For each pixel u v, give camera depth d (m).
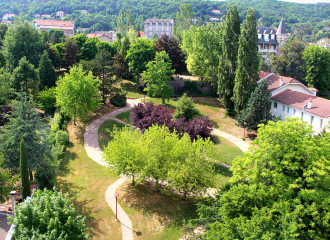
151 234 25.89
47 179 33.69
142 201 30.77
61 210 17.83
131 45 71.69
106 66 58.62
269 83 54.78
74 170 36.91
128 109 59.06
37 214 17.42
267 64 75.06
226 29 54.00
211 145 30.30
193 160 28.52
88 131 48.78
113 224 27.09
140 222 27.47
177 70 74.56
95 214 28.41
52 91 56.59
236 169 22.52
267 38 97.75
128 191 32.66
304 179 19.33
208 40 61.22
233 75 54.59
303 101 44.53
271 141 21.28
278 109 49.44
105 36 132.25
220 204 22.05
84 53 80.12
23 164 26.31
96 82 52.53
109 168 32.22
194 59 63.94
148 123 42.59
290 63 74.62
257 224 17.59
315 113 40.03
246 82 50.47
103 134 47.97
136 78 69.69
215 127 51.25
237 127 50.94
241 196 20.00
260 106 45.19
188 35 75.94
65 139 43.09
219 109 58.81
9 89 50.69
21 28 64.44
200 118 43.03
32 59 64.75
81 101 48.62
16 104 31.88
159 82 58.50
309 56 70.00
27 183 26.69
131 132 35.81
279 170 19.80
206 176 28.98
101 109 57.72
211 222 21.91
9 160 30.30
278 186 19.27
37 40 68.00
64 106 48.91
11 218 17.61
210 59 61.62
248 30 49.06
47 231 16.59
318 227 17.86
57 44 78.06
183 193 32.44
